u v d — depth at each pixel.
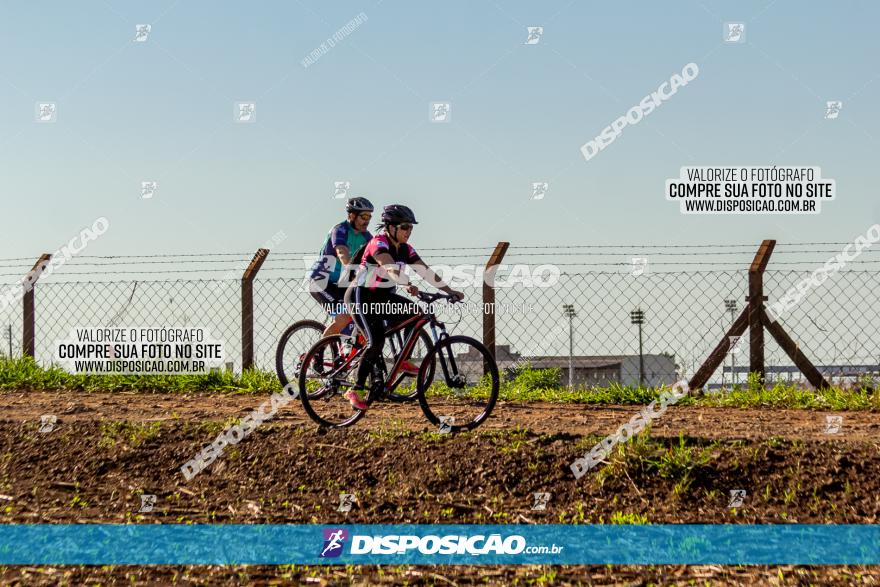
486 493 9.81
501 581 7.82
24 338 18.36
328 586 7.76
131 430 12.02
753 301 15.66
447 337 11.63
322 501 9.79
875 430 11.43
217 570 8.11
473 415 12.93
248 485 10.30
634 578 7.78
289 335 14.85
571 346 16.16
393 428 11.59
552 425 11.88
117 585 7.80
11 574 8.02
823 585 7.52
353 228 13.38
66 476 10.84
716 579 7.70
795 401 14.16
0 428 12.37
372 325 11.59
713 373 15.67
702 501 9.46
